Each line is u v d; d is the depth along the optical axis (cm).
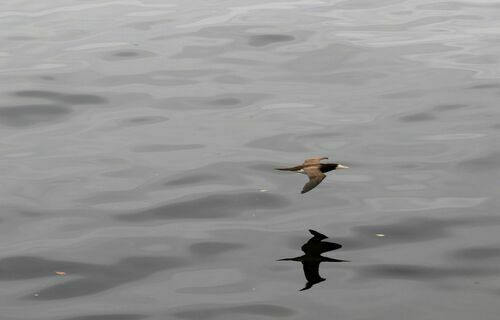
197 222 1452
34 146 1728
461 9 2536
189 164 1639
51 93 1966
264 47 2239
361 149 1688
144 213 1478
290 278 1296
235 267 1327
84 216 1471
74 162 1656
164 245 1385
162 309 1227
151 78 2053
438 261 1334
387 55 2169
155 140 1741
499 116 1808
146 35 2338
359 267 1323
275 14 2497
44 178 1595
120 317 1210
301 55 2180
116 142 1736
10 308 1234
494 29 2345
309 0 2653
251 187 1553
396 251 1361
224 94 1959
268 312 1216
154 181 1579
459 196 1512
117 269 1327
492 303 1230
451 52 2180
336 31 2341
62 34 2348
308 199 1517
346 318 1202
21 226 1443
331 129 1773
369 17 2472
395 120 1809
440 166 1614
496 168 1600
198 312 1217
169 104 1911
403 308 1222
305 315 1209
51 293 1270
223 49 2230
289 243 1386
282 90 1980
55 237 1412
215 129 1786
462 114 1827
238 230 1425
